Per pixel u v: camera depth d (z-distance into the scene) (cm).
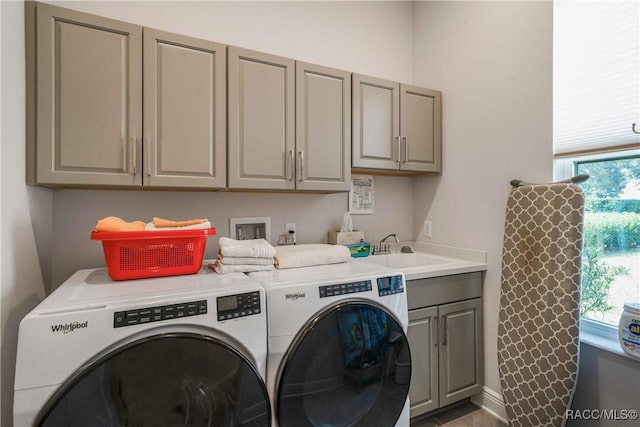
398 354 133
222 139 154
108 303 88
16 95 112
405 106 211
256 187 163
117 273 116
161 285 110
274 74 168
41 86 122
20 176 114
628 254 137
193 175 149
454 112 217
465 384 183
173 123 144
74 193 156
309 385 113
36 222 131
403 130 210
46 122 122
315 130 179
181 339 92
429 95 221
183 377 92
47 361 79
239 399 99
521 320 157
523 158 173
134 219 168
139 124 137
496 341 184
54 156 124
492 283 189
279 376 108
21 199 115
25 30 120
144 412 88
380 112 202
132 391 86
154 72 140
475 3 201
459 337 182
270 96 166
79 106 128
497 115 187
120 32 135
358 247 216
